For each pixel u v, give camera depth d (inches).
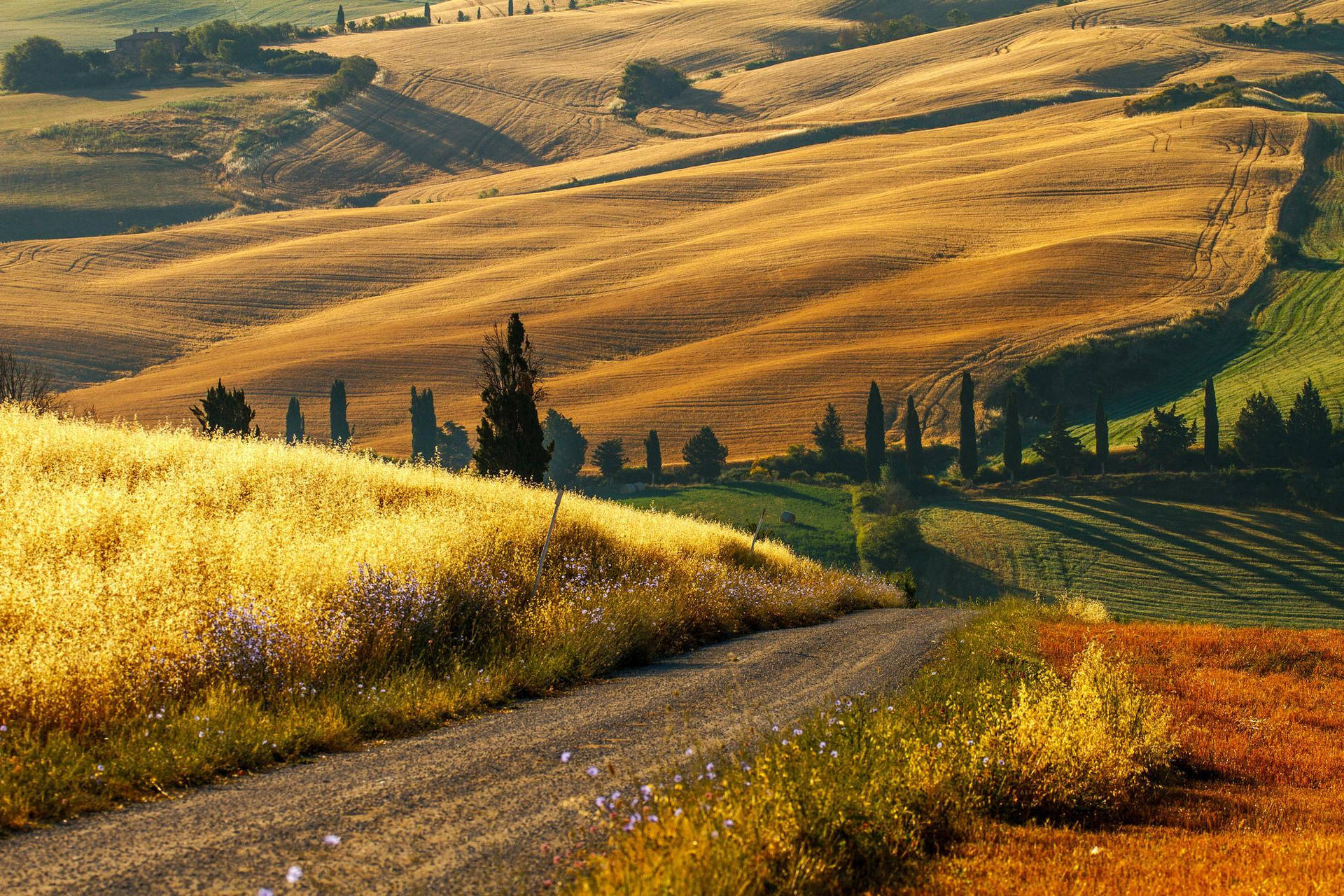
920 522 3681.1
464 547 595.2
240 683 368.5
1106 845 307.6
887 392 4800.7
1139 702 440.1
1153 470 4030.5
